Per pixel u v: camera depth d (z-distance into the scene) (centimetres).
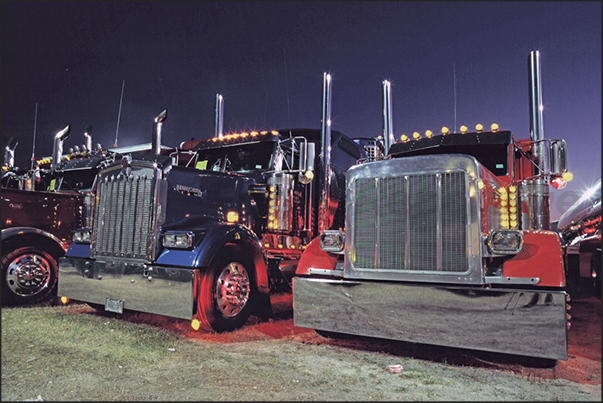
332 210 699
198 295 427
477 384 313
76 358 358
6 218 615
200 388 298
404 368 350
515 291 315
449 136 581
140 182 470
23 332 437
